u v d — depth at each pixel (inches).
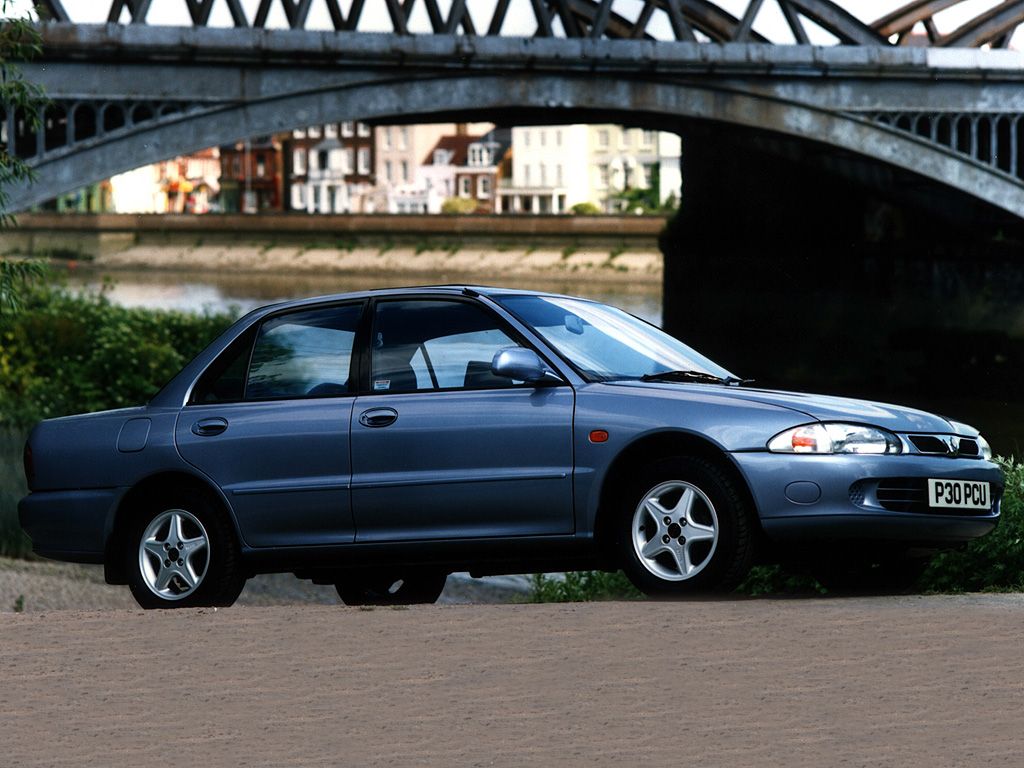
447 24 3705.7
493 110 4005.9
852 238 5044.3
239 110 3444.9
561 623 714.8
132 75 3324.3
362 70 3575.3
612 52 3838.6
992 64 4347.9
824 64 4138.8
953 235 4869.6
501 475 790.5
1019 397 4586.6
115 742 515.2
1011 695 565.6
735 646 656.4
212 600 844.6
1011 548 1005.2
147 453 860.6
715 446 761.6
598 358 820.6
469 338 821.9
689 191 5447.8
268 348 861.2
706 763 476.1
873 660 626.5
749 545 759.1
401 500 806.5
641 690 577.6
